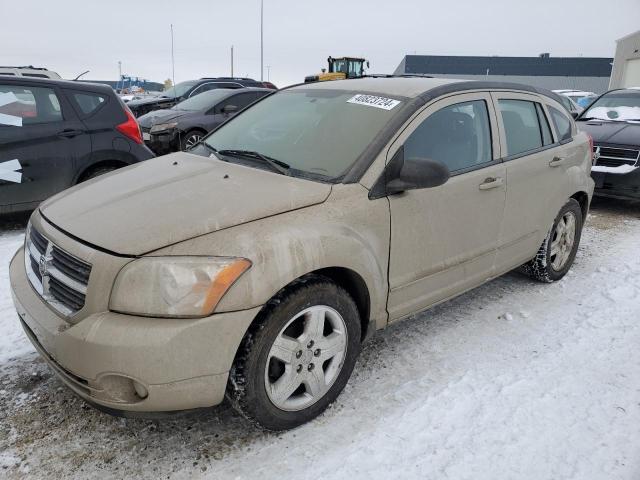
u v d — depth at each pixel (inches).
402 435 96.4
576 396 109.0
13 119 202.7
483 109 132.8
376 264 103.1
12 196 203.9
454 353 124.9
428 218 113.7
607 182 255.4
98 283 81.2
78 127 217.0
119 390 81.1
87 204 100.3
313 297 92.0
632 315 146.9
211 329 80.4
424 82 129.3
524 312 145.6
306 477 86.5
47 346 86.1
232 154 122.6
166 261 80.4
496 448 93.6
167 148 382.9
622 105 307.9
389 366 118.6
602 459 91.6
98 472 87.0
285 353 91.0
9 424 97.7
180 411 84.2
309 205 95.7
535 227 150.4
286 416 94.0
